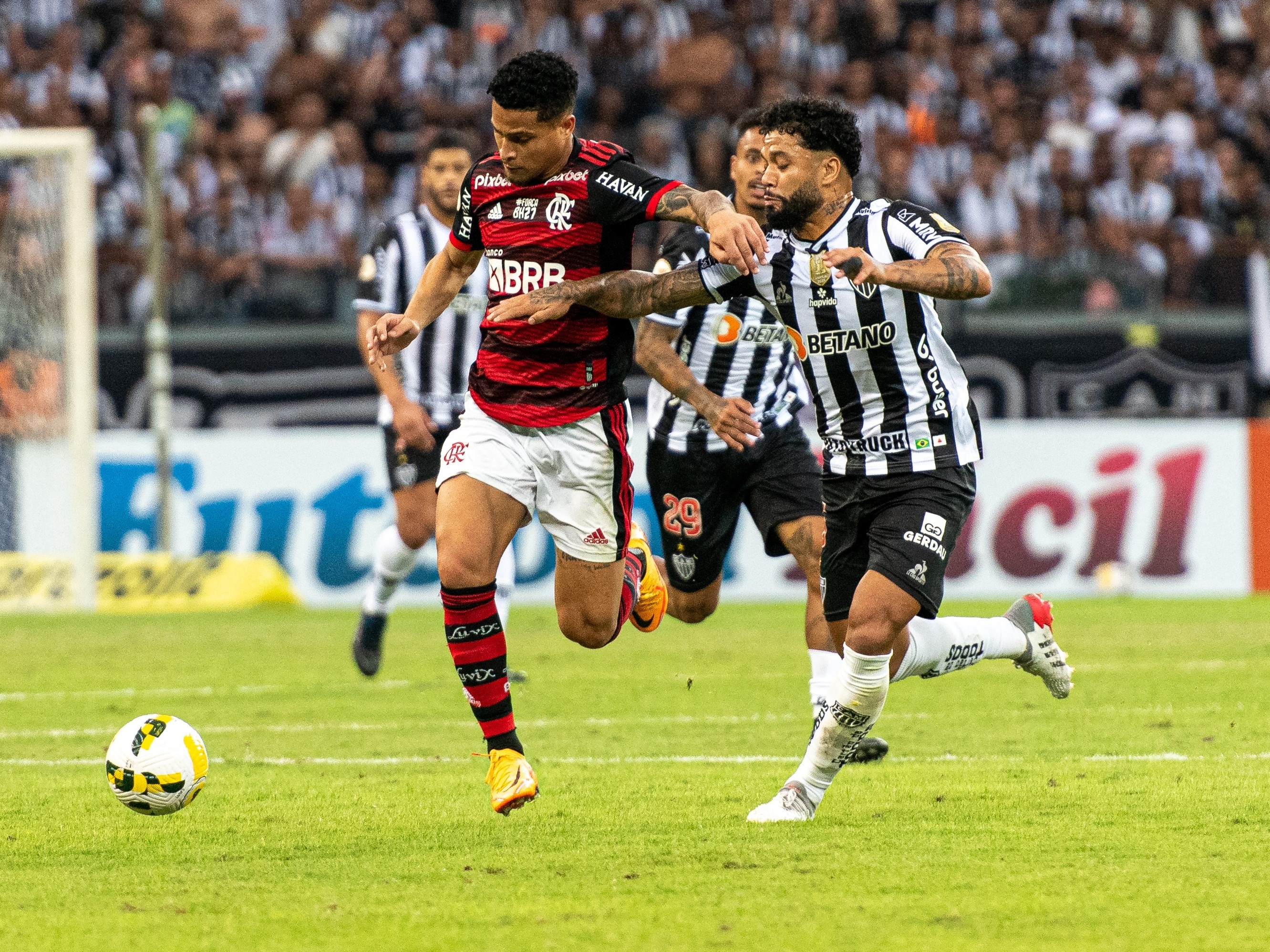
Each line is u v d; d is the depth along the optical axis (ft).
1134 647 113.70
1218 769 61.72
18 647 123.13
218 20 222.89
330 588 160.76
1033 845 48.01
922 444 52.90
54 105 211.61
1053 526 160.76
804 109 51.93
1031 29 238.07
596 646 59.26
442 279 57.67
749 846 48.49
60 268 155.84
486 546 52.65
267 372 176.24
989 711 82.28
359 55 227.81
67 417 154.92
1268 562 162.81
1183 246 202.18
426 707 87.92
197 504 161.89
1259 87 238.07
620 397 55.83
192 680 101.45
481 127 216.33
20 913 41.19
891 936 37.73
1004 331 180.65
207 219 196.75
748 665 107.45
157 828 52.90
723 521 76.69
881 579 51.57
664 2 228.02
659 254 72.59
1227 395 183.93
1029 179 211.82
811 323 53.06
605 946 37.11
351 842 50.31
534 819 53.52
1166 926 38.45
